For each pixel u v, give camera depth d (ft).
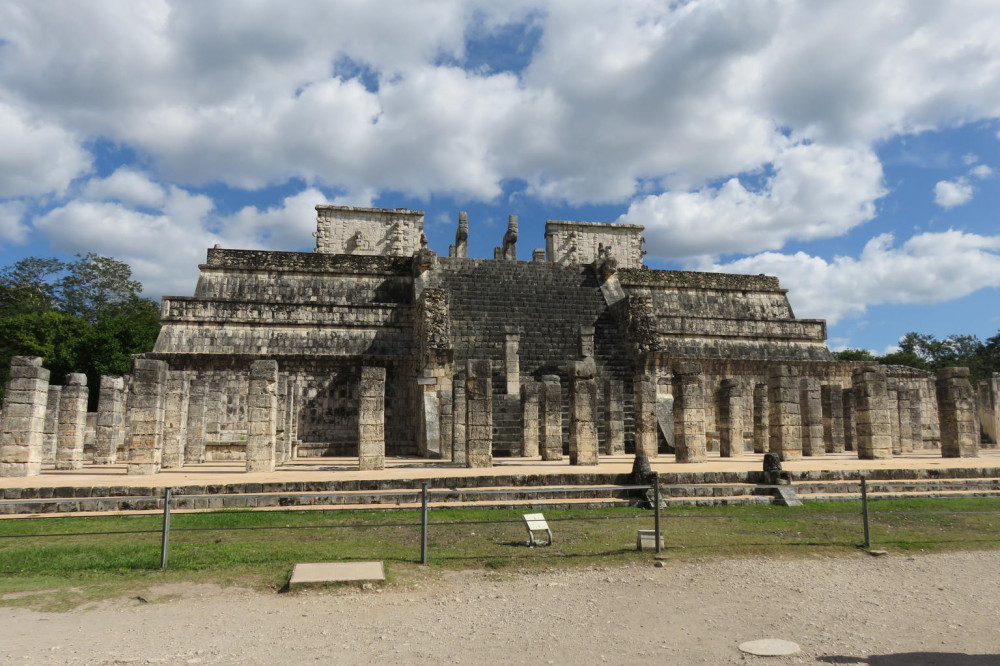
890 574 32.55
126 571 30.86
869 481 55.31
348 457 94.79
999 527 43.62
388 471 58.54
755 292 150.30
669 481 52.03
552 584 30.12
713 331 133.90
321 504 46.14
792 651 21.97
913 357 223.71
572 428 66.80
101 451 77.15
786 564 33.96
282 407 73.82
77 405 70.59
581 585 30.01
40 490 45.37
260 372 60.80
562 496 49.03
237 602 26.94
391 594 28.19
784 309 150.41
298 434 104.12
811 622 25.29
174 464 68.74
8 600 26.94
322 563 31.58
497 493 45.93
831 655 21.68
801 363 129.39
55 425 79.36
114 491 45.73
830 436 96.43
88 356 145.69
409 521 42.98
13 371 58.49
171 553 33.55
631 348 105.81
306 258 128.57
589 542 37.88
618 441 84.02
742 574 31.99
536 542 37.78
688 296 145.69
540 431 78.07
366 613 25.76
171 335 108.27
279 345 110.42
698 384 68.13
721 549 36.47
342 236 157.89
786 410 71.51
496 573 31.78
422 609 26.35
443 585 29.76
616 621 25.18
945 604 27.71
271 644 22.33
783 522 43.68
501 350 102.58
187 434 76.84
